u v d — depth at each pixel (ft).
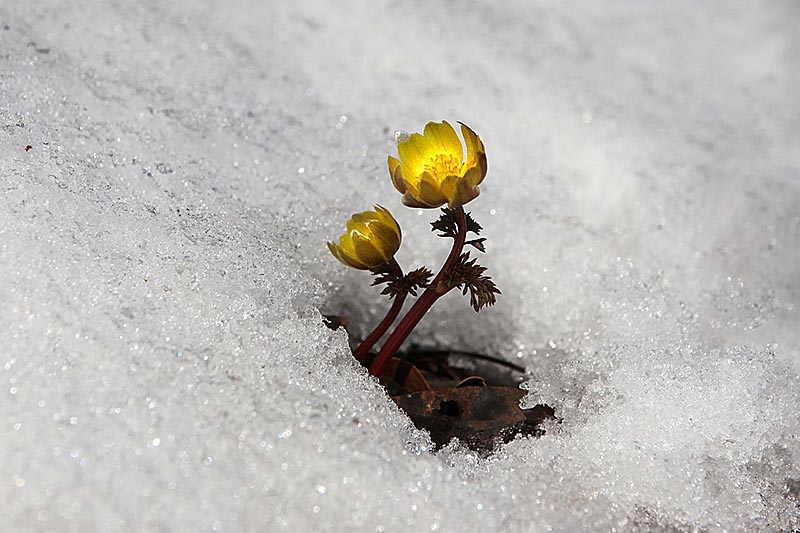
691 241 2.69
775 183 2.79
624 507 2.33
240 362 2.32
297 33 2.92
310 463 2.27
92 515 2.22
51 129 2.51
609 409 2.41
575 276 2.62
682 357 2.48
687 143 2.86
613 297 2.60
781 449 2.40
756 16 3.28
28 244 2.34
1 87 2.55
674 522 2.33
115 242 2.38
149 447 2.25
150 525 2.22
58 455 2.23
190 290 2.36
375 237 2.36
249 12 2.93
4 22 2.70
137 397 2.27
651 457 2.37
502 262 2.63
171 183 2.53
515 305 2.61
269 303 2.40
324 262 2.57
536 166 2.76
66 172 2.44
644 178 2.76
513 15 3.07
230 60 2.81
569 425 2.40
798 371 2.48
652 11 3.24
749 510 2.35
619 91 2.95
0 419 2.24
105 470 2.23
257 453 2.27
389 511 2.27
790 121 2.96
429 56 2.93
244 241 2.45
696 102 2.97
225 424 2.27
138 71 2.72
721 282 2.66
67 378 2.27
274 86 2.79
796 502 2.38
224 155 2.63
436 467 2.31
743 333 2.58
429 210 2.64
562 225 2.68
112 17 2.80
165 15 2.85
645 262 2.66
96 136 2.55
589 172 2.76
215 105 2.71
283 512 2.24
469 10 3.05
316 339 2.38
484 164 2.31
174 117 2.65
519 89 2.90
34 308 2.30
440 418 2.42
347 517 2.26
